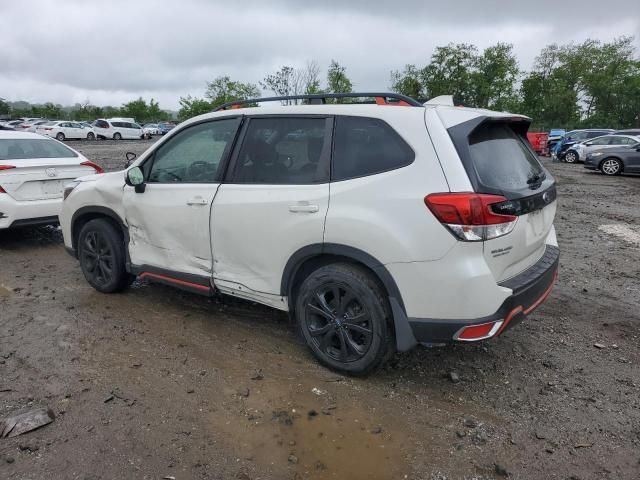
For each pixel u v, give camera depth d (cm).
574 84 6462
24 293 502
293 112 361
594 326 446
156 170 435
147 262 445
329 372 356
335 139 336
